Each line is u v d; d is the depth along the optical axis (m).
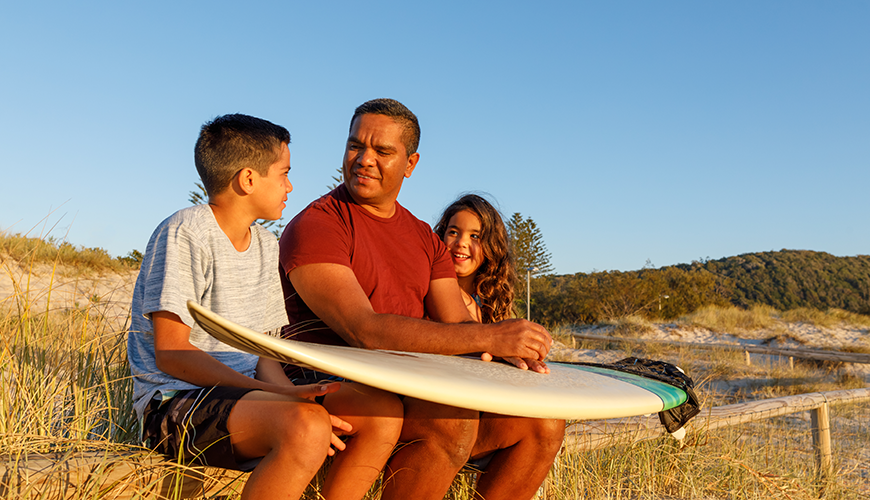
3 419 1.54
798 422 5.34
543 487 2.41
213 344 1.63
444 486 1.58
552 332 14.32
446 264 2.43
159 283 1.44
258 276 1.75
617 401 1.61
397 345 1.73
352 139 2.08
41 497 1.20
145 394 1.47
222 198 1.65
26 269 2.07
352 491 1.44
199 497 1.41
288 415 1.22
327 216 2.01
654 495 2.86
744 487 3.10
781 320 20.56
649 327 18.62
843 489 3.63
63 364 1.85
